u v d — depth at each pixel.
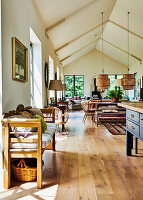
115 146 3.90
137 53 10.52
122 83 6.92
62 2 4.66
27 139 2.22
